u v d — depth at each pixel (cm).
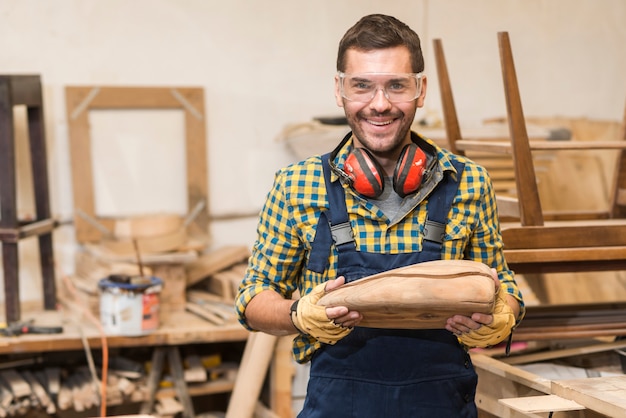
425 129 421
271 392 368
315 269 188
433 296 164
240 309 196
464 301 164
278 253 195
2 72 402
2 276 409
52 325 362
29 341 340
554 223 248
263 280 198
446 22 463
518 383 230
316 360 192
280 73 439
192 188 427
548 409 190
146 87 415
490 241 198
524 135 236
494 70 472
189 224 426
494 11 471
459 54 466
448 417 186
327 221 189
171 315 386
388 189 192
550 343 282
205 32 426
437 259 186
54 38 406
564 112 490
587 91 493
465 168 194
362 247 186
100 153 418
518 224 247
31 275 415
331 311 170
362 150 187
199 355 407
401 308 167
